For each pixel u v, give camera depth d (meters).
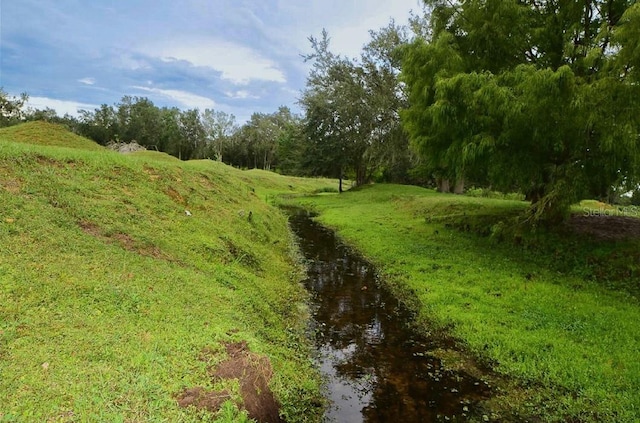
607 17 10.16
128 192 9.38
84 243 6.31
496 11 10.50
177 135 74.62
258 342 5.17
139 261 6.54
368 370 5.81
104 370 3.67
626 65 7.79
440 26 12.26
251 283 7.96
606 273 8.82
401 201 23.14
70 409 3.10
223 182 16.11
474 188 31.27
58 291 4.88
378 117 29.78
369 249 13.16
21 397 3.13
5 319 4.16
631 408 4.63
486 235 13.12
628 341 5.96
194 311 5.49
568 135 8.90
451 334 6.88
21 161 7.98
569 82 7.92
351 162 34.53
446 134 11.31
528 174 10.02
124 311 4.94
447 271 9.97
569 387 5.17
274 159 83.12
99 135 72.62
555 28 10.57
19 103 44.94
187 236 8.66
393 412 4.83
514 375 5.57
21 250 5.42
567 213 10.46
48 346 3.89
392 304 8.54
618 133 7.55
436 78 10.71
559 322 6.79
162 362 3.99
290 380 5.02
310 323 7.41
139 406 3.26
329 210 23.78
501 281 8.91
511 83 9.26
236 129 82.19
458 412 4.86
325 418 4.63
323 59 31.09
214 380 3.91
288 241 14.46
